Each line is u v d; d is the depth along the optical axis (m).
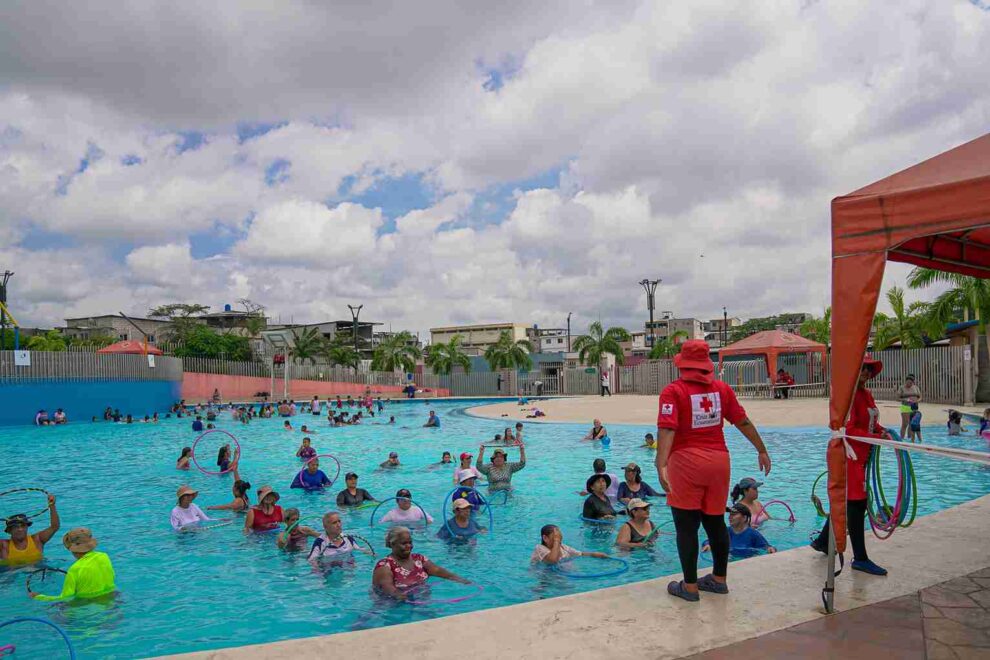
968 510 6.75
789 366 38.66
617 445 18.92
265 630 5.50
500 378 56.69
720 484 4.39
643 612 4.20
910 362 28.91
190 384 41.75
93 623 5.69
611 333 53.25
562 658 3.54
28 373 30.62
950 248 5.45
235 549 8.15
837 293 4.20
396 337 63.09
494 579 6.71
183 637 5.36
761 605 4.25
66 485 13.64
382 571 6.31
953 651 3.46
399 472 15.00
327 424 29.67
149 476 14.88
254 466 16.52
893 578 4.68
